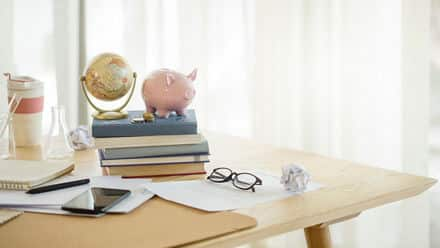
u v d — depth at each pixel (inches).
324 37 104.3
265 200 50.9
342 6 102.3
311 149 108.0
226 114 108.3
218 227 44.7
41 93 71.9
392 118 103.7
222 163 63.4
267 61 106.0
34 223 45.8
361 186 54.9
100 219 46.6
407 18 98.7
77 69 99.9
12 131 66.6
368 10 101.7
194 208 49.0
